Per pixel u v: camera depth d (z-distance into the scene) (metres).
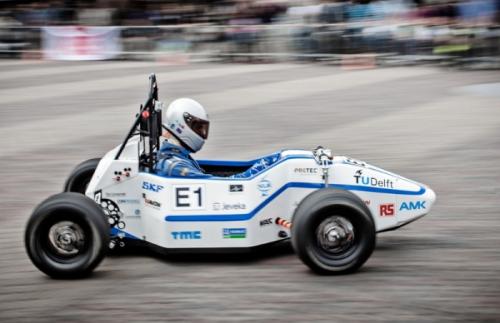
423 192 7.11
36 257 6.45
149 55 25.88
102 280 6.52
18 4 28.23
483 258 6.99
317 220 6.35
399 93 17.55
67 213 6.42
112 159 7.31
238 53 24.94
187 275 6.62
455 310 5.75
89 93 18.02
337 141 12.45
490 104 15.80
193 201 6.90
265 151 11.77
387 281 6.39
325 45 24.03
